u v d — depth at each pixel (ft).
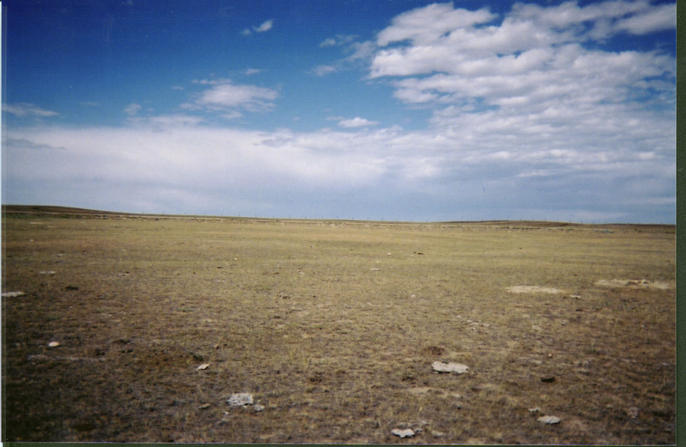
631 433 10.87
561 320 18.92
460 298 22.71
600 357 14.97
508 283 26.91
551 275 29.94
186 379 13.00
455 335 16.85
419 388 12.66
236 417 11.21
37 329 16.69
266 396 12.14
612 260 38.63
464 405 11.82
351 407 11.66
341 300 21.91
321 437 10.48
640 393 12.64
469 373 13.60
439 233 76.43
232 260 35.12
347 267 32.68
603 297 23.24
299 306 20.63
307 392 12.37
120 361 14.07
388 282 26.76
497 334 17.06
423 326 17.85
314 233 68.69
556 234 74.54
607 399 12.28
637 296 23.57
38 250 37.37
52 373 13.21
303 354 14.82
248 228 76.38
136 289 23.35
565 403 12.03
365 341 16.08
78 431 10.71
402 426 10.91
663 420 11.43
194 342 15.70
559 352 15.34
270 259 36.37
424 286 25.67
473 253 44.01
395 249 47.19
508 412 11.54
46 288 22.82
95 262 31.78
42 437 10.53
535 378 13.38
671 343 16.26
